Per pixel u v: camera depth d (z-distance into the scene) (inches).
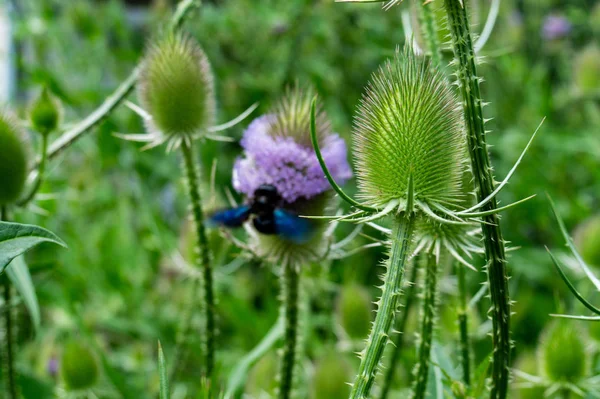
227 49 59.7
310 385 32.5
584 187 56.5
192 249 35.8
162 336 43.0
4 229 23.8
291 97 28.8
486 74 57.1
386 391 30.7
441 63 28.8
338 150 28.5
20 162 30.3
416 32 30.1
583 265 26.0
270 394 33.2
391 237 24.9
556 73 66.7
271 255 29.1
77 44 58.4
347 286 36.5
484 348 38.2
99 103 52.8
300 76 56.7
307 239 27.1
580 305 34.5
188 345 36.2
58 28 58.1
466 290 29.0
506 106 58.4
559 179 53.0
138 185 49.7
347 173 28.8
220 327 44.1
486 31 29.6
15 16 58.7
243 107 57.3
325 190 28.5
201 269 30.7
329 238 28.9
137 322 43.3
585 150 51.2
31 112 31.8
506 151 53.3
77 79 58.2
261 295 46.6
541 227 50.5
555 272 45.0
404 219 24.8
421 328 27.9
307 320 38.1
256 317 40.1
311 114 23.4
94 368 33.8
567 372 30.4
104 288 46.3
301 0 56.7
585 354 30.7
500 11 58.5
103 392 34.1
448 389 29.1
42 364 37.3
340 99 58.3
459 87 25.0
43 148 31.8
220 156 54.7
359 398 23.7
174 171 51.8
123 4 73.0
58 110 32.0
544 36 64.1
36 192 31.2
